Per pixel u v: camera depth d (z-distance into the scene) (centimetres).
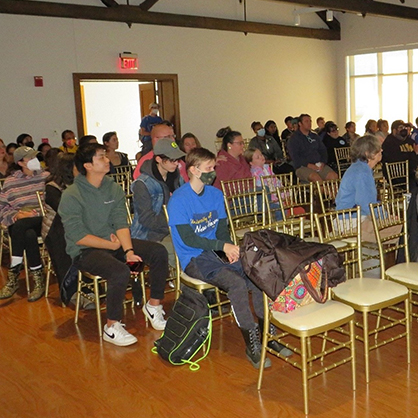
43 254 401
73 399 247
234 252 272
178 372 269
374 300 246
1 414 237
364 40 1115
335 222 319
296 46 1073
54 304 375
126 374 269
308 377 226
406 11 968
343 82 1160
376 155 352
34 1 711
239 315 265
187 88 898
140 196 342
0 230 468
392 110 1132
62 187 360
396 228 362
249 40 984
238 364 274
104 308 351
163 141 337
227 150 444
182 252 285
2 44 696
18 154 412
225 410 232
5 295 389
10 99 709
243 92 985
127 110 1115
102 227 321
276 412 228
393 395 237
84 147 312
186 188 285
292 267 222
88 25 769
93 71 779
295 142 652
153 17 830
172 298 373
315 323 224
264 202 380
